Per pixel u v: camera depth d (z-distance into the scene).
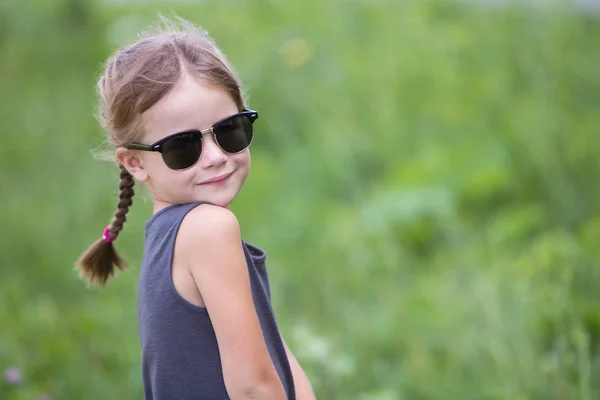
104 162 10.84
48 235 9.30
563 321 6.42
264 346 3.15
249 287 3.19
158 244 3.31
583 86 11.02
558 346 6.00
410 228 9.20
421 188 9.47
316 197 10.20
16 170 10.95
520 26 12.76
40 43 14.31
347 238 8.95
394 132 11.08
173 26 3.84
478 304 7.09
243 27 13.77
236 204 9.88
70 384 6.55
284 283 8.15
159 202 3.47
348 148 10.66
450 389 6.23
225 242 3.17
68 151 11.30
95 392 6.51
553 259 7.32
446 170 9.97
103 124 3.59
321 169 10.50
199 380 3.23
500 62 12.09
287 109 11.69
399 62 12.44
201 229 3.19
